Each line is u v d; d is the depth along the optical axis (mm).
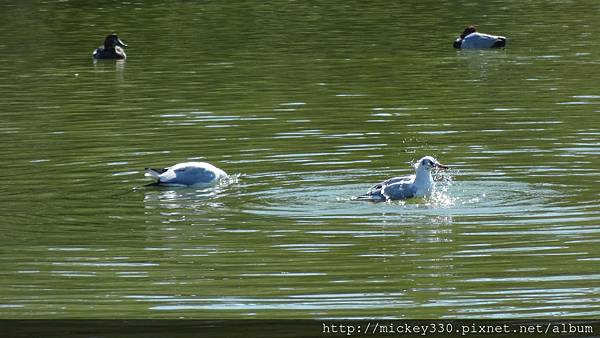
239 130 22578
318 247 15344
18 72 31000
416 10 42875
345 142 21281
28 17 42375
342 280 14078
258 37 36375
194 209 17281
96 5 45406
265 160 20094
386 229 16062
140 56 33438
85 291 13883
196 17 41656
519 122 22734
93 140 22016
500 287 13719
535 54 32281
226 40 35969
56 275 14453
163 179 18531
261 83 28031
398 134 21938
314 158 20125
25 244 15695
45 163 20234
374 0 45969
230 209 17219
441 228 16078
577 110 23781
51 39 37250
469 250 15109
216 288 13898
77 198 17969
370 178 18750
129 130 22891
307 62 31281
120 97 26719
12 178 19234
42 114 24859
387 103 25141
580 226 16016
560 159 19641
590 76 28062
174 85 28203
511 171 18969
